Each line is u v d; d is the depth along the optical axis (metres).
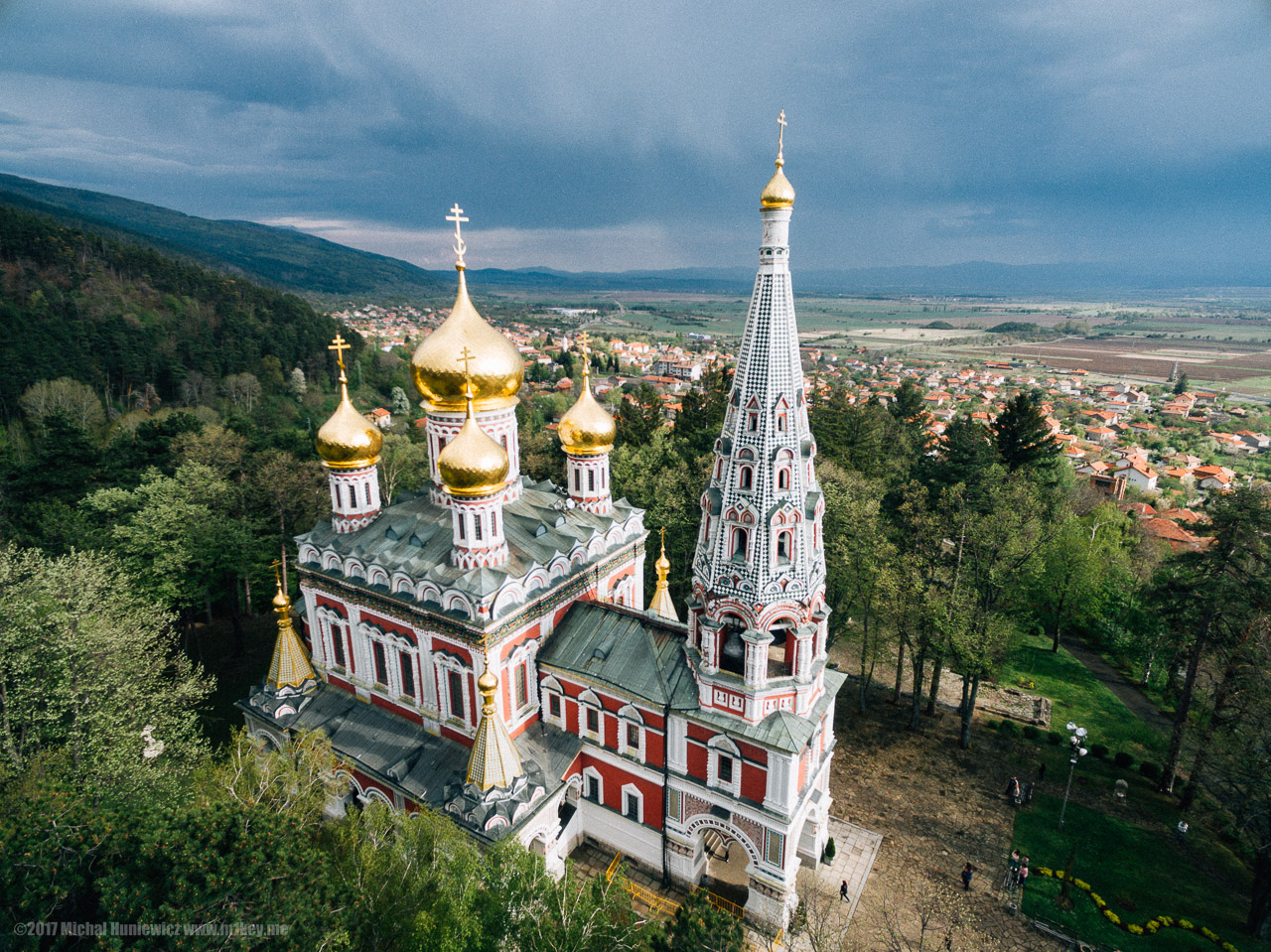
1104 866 39.91
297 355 166.62
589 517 46.72
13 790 30.83
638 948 26.14
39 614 38.94
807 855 39.47
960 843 41.53
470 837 33.41
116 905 21.52
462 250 41.34
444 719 38.69
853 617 65.38
